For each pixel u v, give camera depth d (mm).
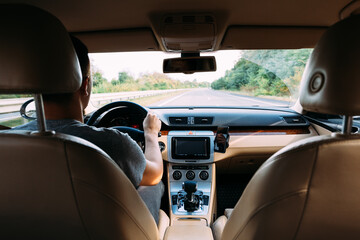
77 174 690
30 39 614
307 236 746
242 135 2670
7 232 828
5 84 619
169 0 1664
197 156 2523
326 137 666
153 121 1426
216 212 2615
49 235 809
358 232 725
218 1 1684
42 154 677
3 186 725
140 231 908
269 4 1741
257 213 761
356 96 568
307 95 659
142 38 2271
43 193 721
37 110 686
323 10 1834
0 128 2041
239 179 3035
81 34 2211
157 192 1918
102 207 738
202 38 2096
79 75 735
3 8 618
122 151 969
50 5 1729
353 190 667
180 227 1958
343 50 577
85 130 951
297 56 2596
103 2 1693
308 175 664
